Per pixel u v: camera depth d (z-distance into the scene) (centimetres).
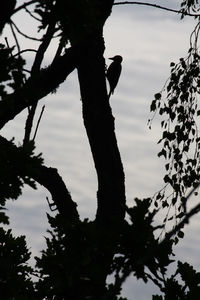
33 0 518
